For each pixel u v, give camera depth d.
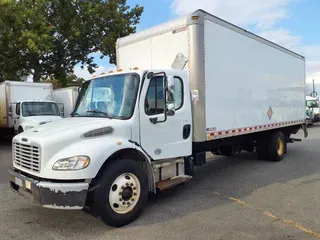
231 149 8.62
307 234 4.22
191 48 5.88
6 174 8.26
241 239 4.09
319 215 4.93
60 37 23.42
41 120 13.63
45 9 22.28
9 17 17.50
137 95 4.98
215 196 6.08
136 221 4.77
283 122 9.90
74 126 4.66
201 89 5.95
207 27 6.11
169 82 5.18
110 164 4.54
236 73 7.16
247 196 6.05
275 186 6.76
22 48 19.23
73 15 23.05
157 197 6.04
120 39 7.32
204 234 4.26
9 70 20.72
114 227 4.54
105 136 4.61
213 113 6.34
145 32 6.72
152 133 5.16
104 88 5.43
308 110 25.58
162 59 6.37
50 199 4.11
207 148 7.05
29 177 4.48
